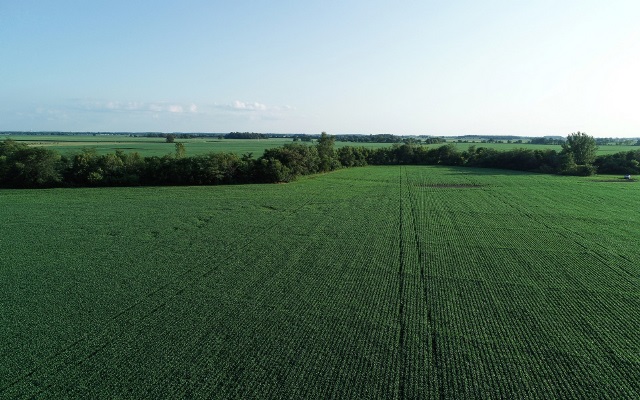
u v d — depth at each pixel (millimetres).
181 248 31734
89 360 16312
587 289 23094
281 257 29359
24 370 15664
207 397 13898
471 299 21875
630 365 15773
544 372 15367
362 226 38844
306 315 20047
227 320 19594
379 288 23422
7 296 22656
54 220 41562
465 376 15125
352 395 13977
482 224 39312
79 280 25031
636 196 55531
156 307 21156
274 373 15281
